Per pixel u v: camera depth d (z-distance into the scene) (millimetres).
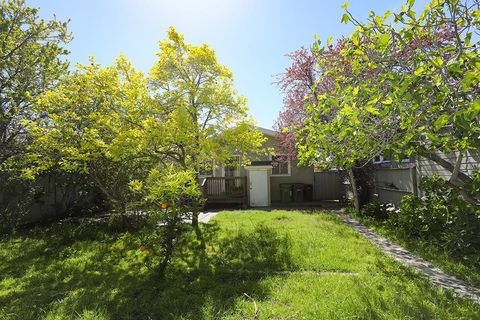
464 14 3158
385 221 7984
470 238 5227
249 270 4887
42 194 10461
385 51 3510
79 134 7477
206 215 11023
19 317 3607
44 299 4137
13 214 9141
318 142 4461
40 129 7207
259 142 8391
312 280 4273
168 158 8445
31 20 10547
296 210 11820
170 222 4992
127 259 5793
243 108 8312
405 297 3594
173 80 8094
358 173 11344
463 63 2791
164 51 7809
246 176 14023
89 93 7508
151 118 6898
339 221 8719
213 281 4496
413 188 8844
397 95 2994
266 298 3812
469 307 3385
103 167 8594
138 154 7688
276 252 5664
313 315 3270
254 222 8617
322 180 16219
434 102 3047
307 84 11328
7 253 6535
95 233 8094
